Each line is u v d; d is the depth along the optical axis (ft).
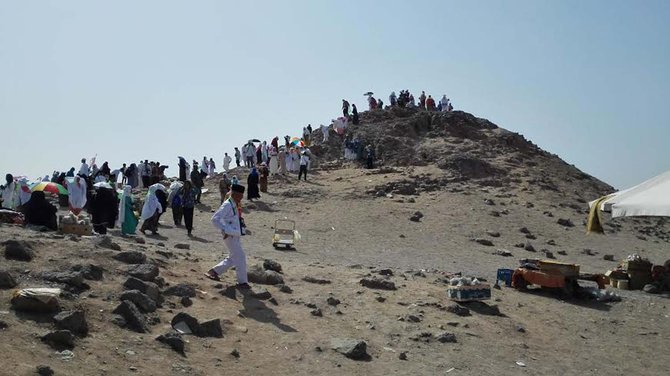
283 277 40.93
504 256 75.36
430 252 73.26
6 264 29.17
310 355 28.07
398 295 40.27
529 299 47.37
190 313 29.76
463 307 39.19
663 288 56.18
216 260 42.27
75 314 24.40
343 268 47.55
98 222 57.93
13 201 65.57
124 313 26.96
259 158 134.51
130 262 33.78
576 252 84.07
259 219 85.61
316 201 101.45
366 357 29.09
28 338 22.66
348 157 140.36
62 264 30.68
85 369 21.59
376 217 92.12
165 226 71.87
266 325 30.83
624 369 33.76
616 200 54.90
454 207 102.83
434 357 30.63
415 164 134.92
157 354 24.57
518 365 31.73
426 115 159.63
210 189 109.19
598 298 49.93
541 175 133.59
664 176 54.19
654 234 107.55
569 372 32.07
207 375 24.00
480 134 154.30
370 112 165.68
